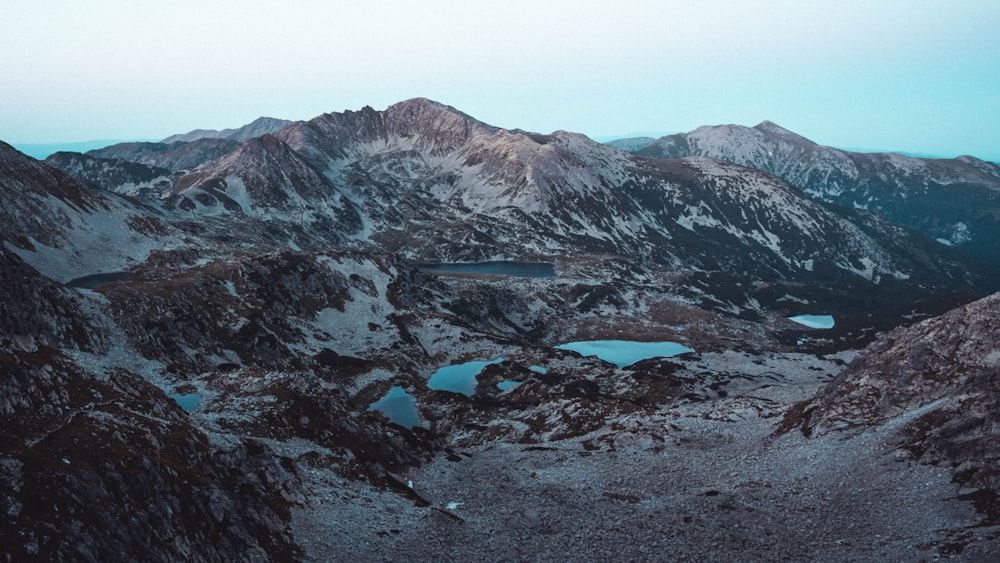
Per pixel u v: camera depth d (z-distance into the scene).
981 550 54.34
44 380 61.06
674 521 69.50
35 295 103.38
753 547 62.56
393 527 66.38
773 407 108.25
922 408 84.31
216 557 50.28
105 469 49.28
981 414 72.38
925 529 61.44
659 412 114.12
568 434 113.00
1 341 64.31
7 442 50.25
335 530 61.97
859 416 89.69
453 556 62.25
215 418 82.06
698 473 85.94
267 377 100.38
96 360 102.19
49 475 45.47
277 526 58.19
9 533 39.59
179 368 120.25
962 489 66.12
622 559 61.81
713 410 110.62
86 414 58.34
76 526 43.25
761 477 81.06
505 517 73.81
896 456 75.75
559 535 67.88
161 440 59.84
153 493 50.53
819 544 62.22
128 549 45.12
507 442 113.81
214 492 55.19
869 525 64.62
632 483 85.25
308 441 85.19
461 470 96.00
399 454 94.00
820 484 75.75
